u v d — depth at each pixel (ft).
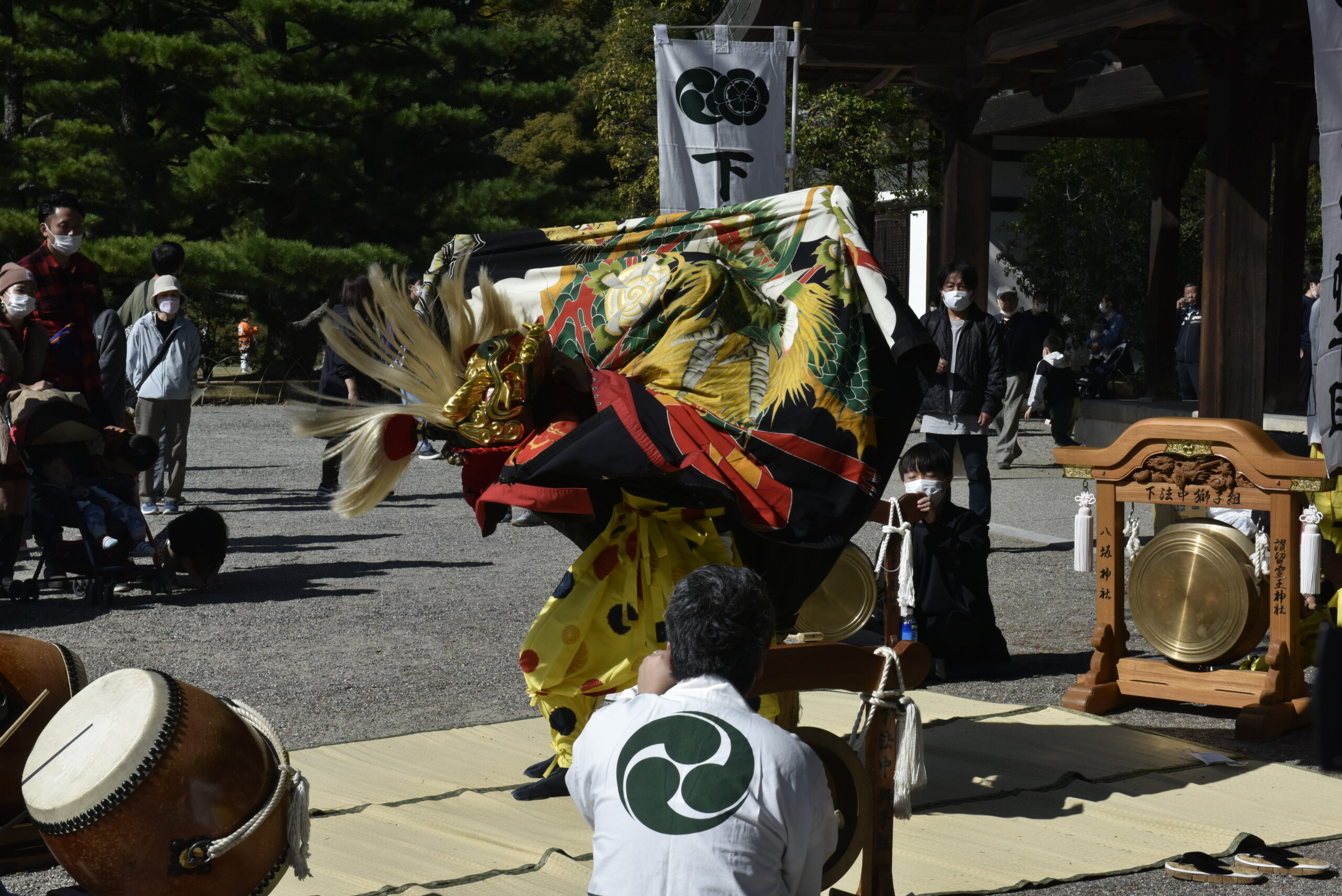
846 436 14.40
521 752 16.83
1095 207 77.51
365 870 12.84
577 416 15.01
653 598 14.48
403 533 35.83
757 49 33.65
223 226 98.43
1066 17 37.35
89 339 26.68
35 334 25.31
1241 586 18.21
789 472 14.10
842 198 15.81
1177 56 36.27
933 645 20.70
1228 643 18.37
